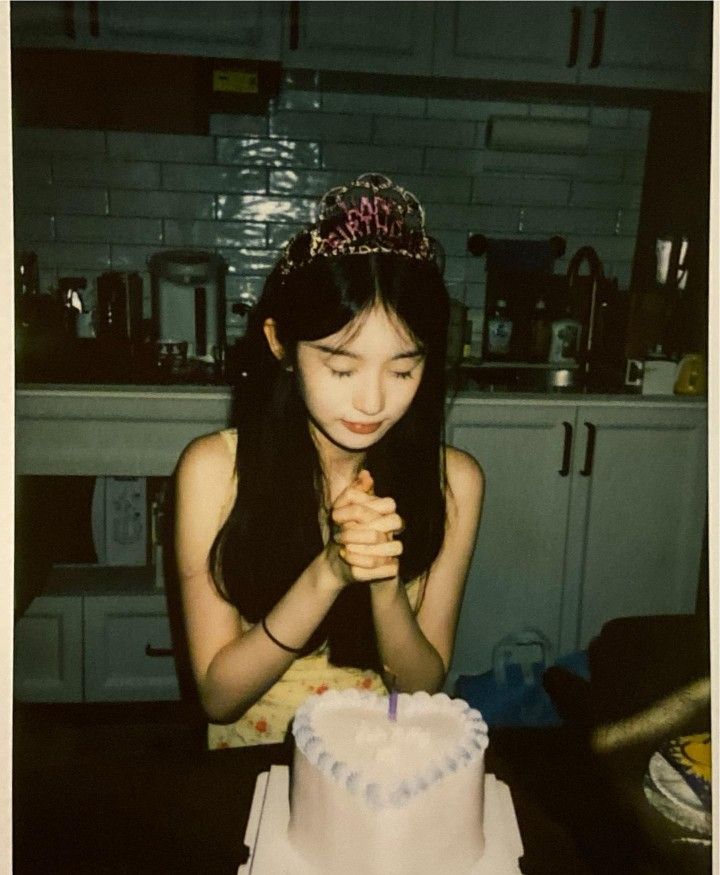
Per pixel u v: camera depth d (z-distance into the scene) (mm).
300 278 872
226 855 696
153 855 691
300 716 712
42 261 2473
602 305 2521
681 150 2465
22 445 2061
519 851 697
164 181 2463
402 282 837
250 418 1123
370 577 821
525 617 2330
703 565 2338
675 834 704
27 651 2158
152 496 2268
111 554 2307
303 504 1086
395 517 816
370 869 636
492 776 792
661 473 2295
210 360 2336
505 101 2545
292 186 2516
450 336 2418
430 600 1212
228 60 2197
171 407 2078
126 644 2195
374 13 2193
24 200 2424
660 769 772
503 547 2279
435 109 2525
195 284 2365
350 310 831
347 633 1120
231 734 1152
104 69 2287
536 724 1856
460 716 718
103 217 2465
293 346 911
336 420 910
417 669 1020
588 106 2584
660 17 2285
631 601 2363
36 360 2172
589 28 2273
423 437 1115
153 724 2133
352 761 658
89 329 2424
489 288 2596
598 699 989
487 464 2225
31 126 2369
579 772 858
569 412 2219
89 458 2088
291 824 689
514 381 2355
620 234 2680
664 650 1012
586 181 2625
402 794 623
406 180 2562
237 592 1088
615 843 722
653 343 2434
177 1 2109
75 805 750
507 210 2617
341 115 2494
